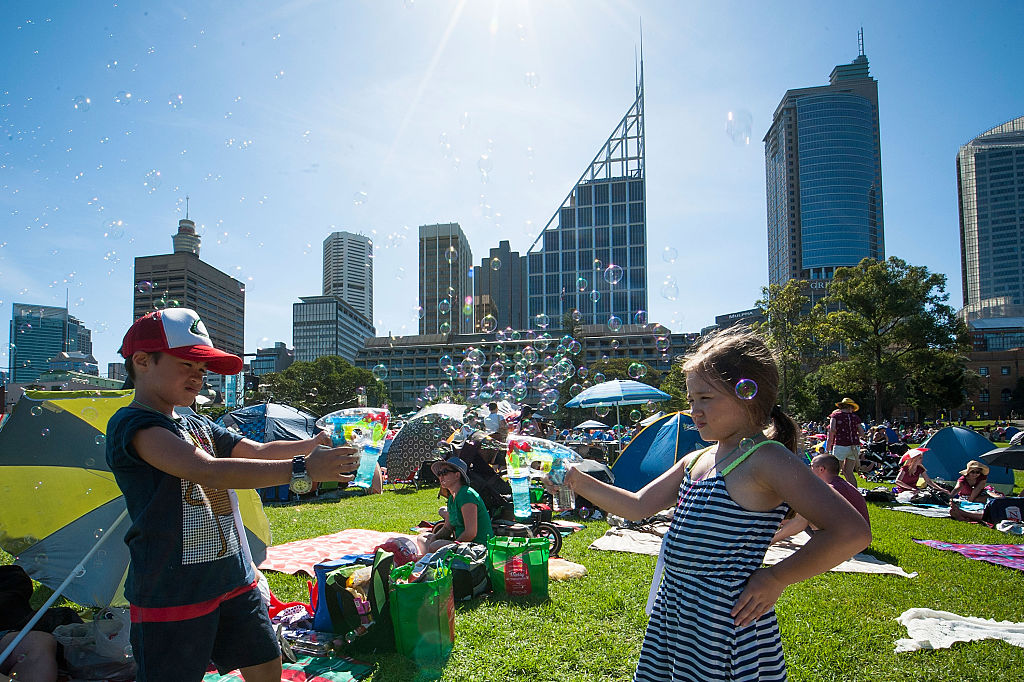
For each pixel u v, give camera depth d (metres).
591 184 81.75
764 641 1.28
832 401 39.19
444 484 4.46
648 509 1.62
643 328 73.19
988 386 65.75
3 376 9.62
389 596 2.90
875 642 3.05
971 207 101.69
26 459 3.13
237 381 14.23
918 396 40.47
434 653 2.74
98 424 3.15
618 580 4.07
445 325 6.92
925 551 5.14
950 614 3.38
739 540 1.29
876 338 27.08
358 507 7.84
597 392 11.04
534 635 3.08
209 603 1.51
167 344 1.54
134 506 1.48
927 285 27.00
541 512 5.93
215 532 1.55
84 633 2.65
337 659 2.81
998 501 6.59
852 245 91.56
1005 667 2.78
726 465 1.36
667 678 1.38
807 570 1.19
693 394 1.44
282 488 8.78
